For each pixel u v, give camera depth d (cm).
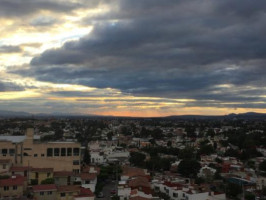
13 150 10506
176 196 9162
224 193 9525
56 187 8338
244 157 17488
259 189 10844
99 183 10938
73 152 10988
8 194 7925
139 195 8600
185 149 17612
